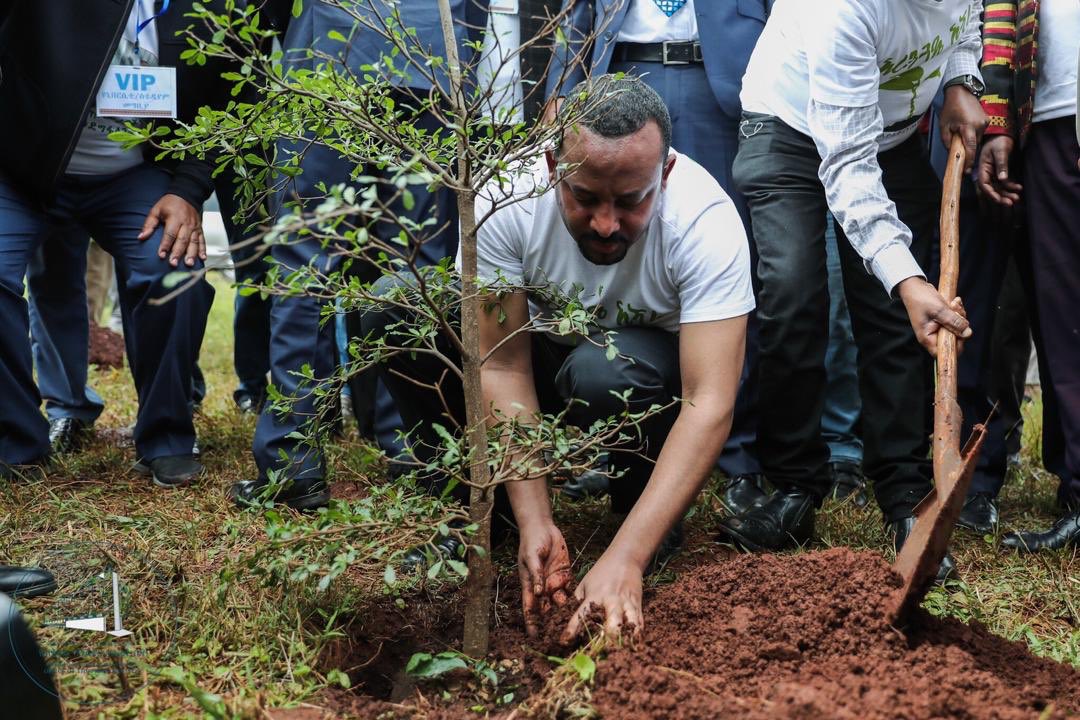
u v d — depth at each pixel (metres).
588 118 2.49
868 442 3.51
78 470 4.12
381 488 2.59
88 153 4.00
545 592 2.67
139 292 4.00
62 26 3.76
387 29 2.46
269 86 2.53
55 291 4.55
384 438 3.91
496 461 2.46
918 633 2.42
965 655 2.25
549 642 2.56
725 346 2.79
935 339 2.80
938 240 4.07
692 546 3.43
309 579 2.80
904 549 2.62
